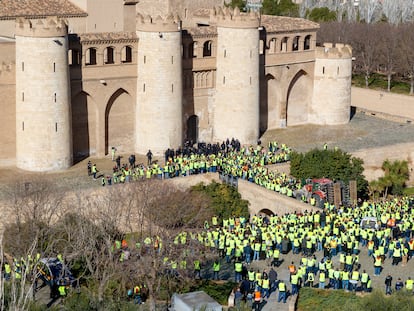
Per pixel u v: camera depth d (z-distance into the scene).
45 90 98.00
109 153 107.75
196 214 86.94
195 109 113.12
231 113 112.44
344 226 87.06
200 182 97.81
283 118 122.56
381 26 169.00
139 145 108.00
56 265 74.44
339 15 191.75
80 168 101.56
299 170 103.75
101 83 104.75
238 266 77.00
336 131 122.44
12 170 99.69
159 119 106.25
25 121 98.75
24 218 84.25
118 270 72.00
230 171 100.88
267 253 82.69
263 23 120.12
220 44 111.75
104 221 80.25
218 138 114.19
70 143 101.50
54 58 97.81
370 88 161.25
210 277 78.69
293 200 94.19
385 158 114.12
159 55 104.81
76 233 78.25
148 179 92.19
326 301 73.81
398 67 160.12
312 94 125.00
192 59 111.06
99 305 54.19
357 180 104.19
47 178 97.00
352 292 75.62
